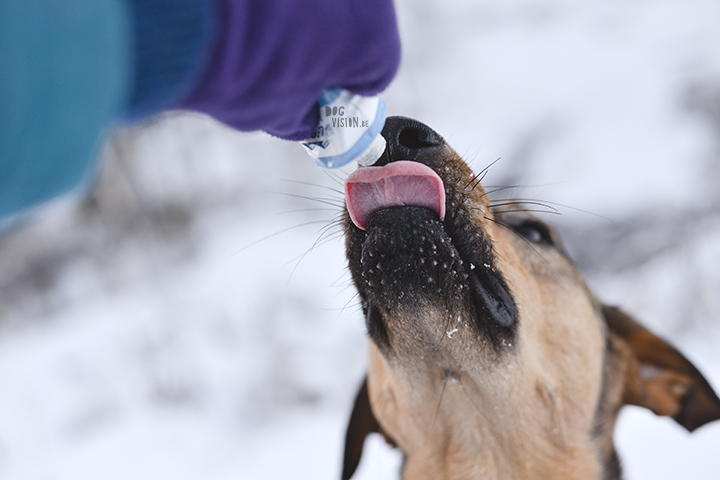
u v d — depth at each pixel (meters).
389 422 3.29
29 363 8.81
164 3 0.98
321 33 1.17
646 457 5.16
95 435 7.53
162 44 0.98
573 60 11.12
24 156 0.79
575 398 3.11
